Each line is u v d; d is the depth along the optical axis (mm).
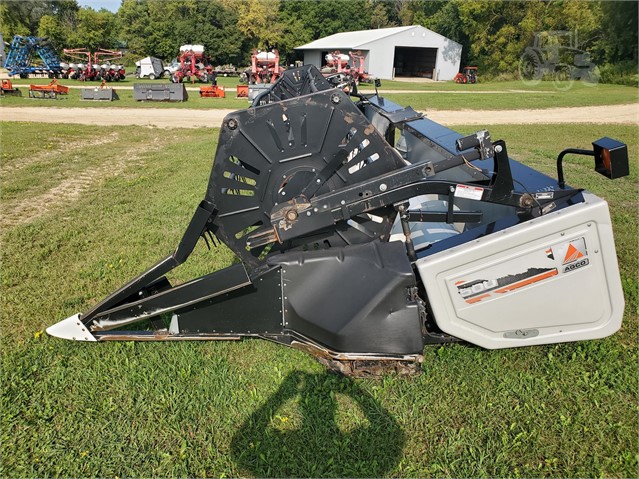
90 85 31469
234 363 3168
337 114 2723
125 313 3062
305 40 54531
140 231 5535
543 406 2773
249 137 2705
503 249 2715
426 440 2594
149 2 53250
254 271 2904
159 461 2486
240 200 2834
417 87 31688
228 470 2438
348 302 2742
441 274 2740
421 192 2773
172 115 18094
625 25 31328
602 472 2395
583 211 2680
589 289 2852
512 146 10609
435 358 3164
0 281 4340
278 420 2725
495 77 38781
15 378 3023
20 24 56562
